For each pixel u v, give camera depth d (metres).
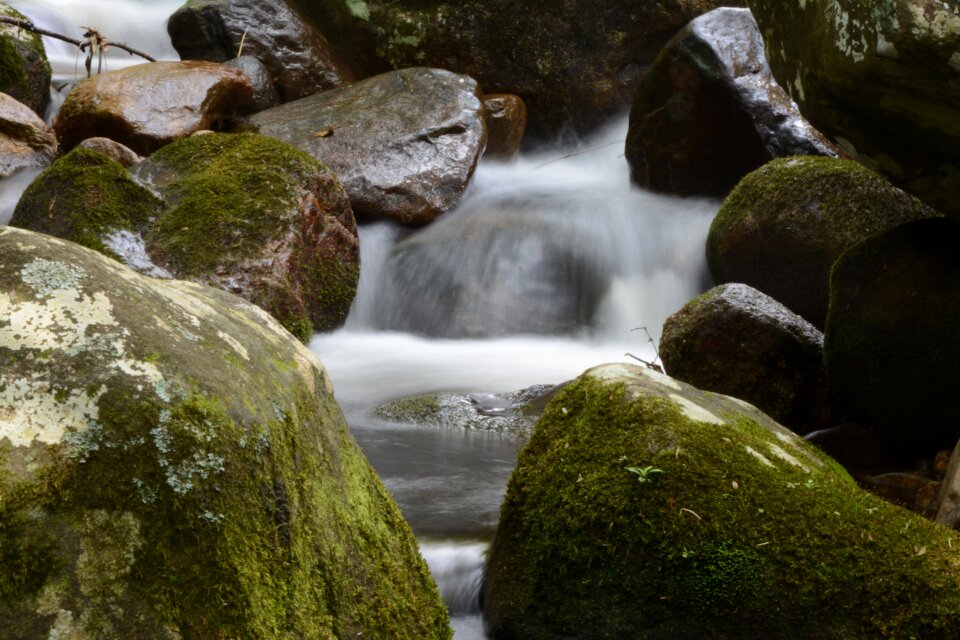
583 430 3.26
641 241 8.50
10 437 1.52
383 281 8.45
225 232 6.79
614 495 2.99
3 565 1.46
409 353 7.39
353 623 1.99
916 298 4.45
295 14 11.79
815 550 2.80
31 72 10.34
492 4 11.84
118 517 1.54
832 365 4.82
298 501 1.89
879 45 3.47
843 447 4.75
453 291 8.23
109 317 1.67
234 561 1.64
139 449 1.58
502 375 6.77
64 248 1.75
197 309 1.97
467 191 9.45
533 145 12.17
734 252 6.65
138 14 13.27
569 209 8.96
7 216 8.28
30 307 1.63
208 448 1.64
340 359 7.04
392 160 9.16
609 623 2.90
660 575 2.86
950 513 3.66
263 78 10.95
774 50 4.40
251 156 7.36
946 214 4.11
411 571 2.34
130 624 1.51
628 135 9.32
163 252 6.67
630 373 3.55
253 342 2.03
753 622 2.75
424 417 5.54
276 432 1.85
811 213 6.29
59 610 1.47
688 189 8.99
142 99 9.37
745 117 8.27
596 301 8.32
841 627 2.70
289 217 7.00
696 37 8.52
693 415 3.28
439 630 2.34
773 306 5.32
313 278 7.20
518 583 3.09
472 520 3.79
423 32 12.01
